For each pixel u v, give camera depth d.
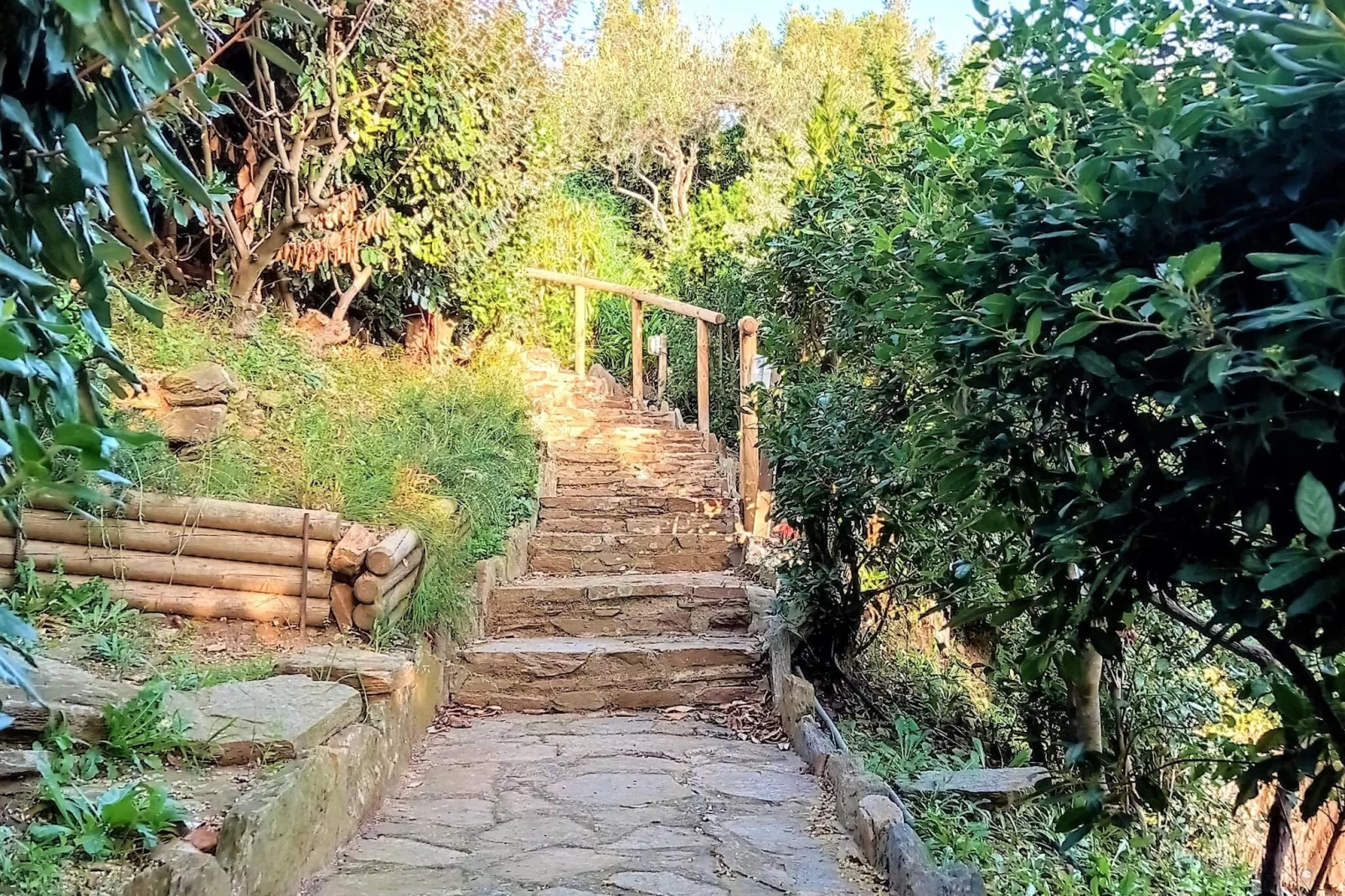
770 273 5.04
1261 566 1.42
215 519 4.04
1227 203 1.55
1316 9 1.25
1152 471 1.67
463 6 6.33
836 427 4.45
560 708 4.88
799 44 16.47
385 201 6.65
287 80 5.99
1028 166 1.81
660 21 15.59
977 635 5.87
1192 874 3.70
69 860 2.16
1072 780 2.48
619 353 10.09
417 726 4.19
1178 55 1.94
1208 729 4.39
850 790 3.36
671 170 15.02
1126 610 1.89
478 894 2.73
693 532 6.44
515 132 7.08
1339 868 4.33
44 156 1.17
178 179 1.28
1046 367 1.82
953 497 2.23
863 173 4.36
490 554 5.63
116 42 1.07
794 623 5.00
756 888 2.82
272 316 6.31
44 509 3.84
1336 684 1.57
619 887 2.81
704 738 4.45
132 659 3.48
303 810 2.72
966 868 2.56
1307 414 1.34
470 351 7.79
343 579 4.14
